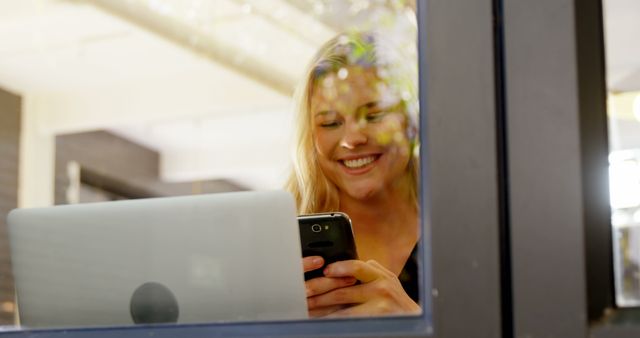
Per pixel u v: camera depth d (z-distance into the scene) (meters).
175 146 7.19
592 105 1.18
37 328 1.45
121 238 1.52
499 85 1.19
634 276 1.14
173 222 1.50
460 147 1.18
